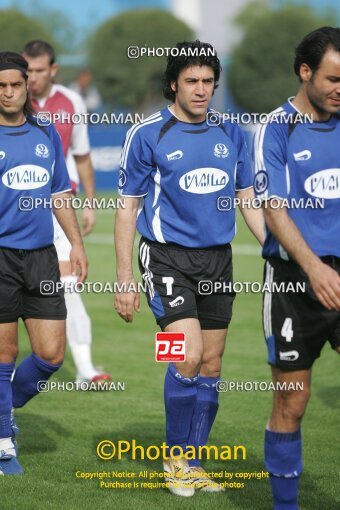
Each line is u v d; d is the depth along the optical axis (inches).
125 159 674.8
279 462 595.5
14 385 745.6
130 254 682.8
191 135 669.3
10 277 705.0
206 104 663.1
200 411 704.4
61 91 1026.1
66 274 986.1
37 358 728.3
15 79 692.7
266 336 595.8
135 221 685.3
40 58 1003.3
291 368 585.6
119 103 4397.1
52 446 796.6
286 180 577.6
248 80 4234.7
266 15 4345.5
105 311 1517.0
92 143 3668.8
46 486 688.4
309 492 671.1
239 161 692.7
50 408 924.6
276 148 574.2
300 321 580.4
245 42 4244.6
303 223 582.6
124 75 4372.5
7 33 4842.5
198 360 660.1
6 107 694.5
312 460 755.4
